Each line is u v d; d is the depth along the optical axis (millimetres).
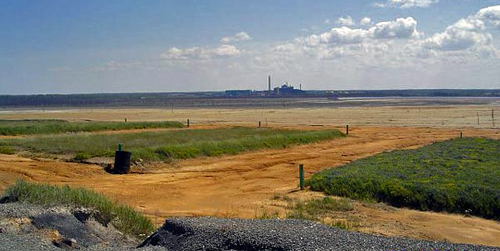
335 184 19375
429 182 18484
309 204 16750
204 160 28172
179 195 19000
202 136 38188
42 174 21859
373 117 78562
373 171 21453
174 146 28766
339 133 45594
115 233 11477
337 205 16547
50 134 41531
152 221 13961
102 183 20828
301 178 20078
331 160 29828
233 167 26297
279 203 17359
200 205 17219
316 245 8469
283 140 37312
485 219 15156
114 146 29656
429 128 55250
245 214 15438
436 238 12734
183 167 25844
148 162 25609
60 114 97438
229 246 8930
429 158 26094
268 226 9781
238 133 41688
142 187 20312
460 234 13273
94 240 10625
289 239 8711
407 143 39688
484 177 19391
